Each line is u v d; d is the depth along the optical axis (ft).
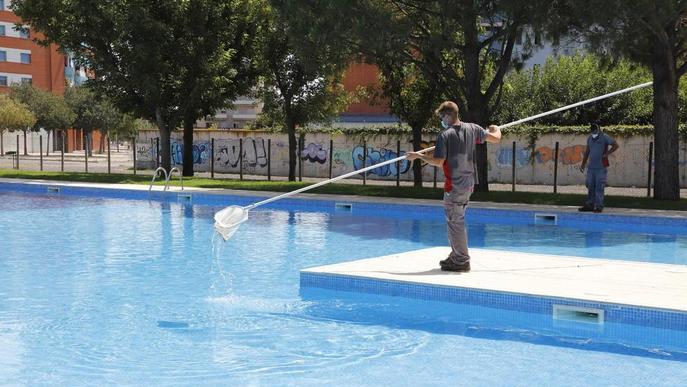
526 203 57.36
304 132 110.83
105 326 21.48
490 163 99.66
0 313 23.15
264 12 91.30
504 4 52.85
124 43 84.38
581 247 38.09
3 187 78.79
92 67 88.89
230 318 22.45
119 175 95.35
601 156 48.98
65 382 16.49
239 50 95.61
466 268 26.37
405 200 58.29
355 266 27.71
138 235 42.45
